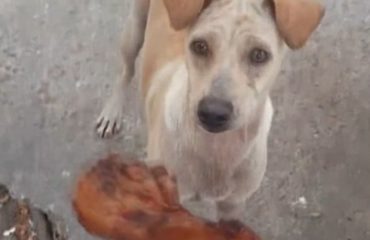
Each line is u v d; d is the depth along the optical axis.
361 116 1.13
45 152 1.06
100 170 0.33
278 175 1.07
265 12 0.71
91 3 1.19
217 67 0.71
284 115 1.12
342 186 1.07
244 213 1.04
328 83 1.15
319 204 1.05
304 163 1.08
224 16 0.71
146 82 0.91
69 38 1.16
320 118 1.12
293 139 1.10
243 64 0.71
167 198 0.33
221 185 0.81
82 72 1.13
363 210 1.05
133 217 0.32
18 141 1.06
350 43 1.19
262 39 0.70
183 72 0.81
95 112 1.10
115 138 1.08
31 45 1.15
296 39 0.71
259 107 0.75
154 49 0.90
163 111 0.82
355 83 1.16
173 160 0.81
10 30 1.16
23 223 0.28
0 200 0.28
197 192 0.83
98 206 0.32
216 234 0.33
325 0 1.23
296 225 1.04
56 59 1.14
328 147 1.10
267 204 1.05
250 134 0.77
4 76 1.12
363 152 1.10
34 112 1.09
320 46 1.18
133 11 0.97
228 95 0.70
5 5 1.18
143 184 0.33
